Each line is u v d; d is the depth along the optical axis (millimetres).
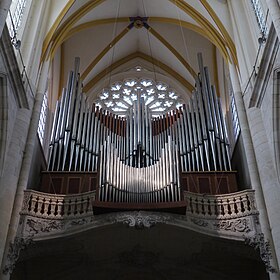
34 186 17156
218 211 14586
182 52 24000
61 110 19438
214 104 19828
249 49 17203
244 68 17094
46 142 21172
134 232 14867
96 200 14055
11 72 14070
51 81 22547
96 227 14125
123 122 20562
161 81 24766
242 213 14258
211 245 14844
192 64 24016
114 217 14234
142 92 24344
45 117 21266
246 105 16375
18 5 16859
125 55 25000
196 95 20703
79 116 19484
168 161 15297
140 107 20828
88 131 19234
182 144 19047
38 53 17391
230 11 18938
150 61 25047
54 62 22891
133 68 25062
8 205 13594
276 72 13820
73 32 21141
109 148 15570
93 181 17359
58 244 14508
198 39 23531
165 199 14367
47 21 18594
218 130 18828
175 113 20938
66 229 14109
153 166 15461
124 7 22109
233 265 16062
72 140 18438
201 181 17391
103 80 24625
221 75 23312
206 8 19219
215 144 18375
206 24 19938
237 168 19000
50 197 14680
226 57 18812
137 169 15430
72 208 14562
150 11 22516
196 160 18250
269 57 14062
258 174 14812
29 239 13477
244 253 14633
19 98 15156
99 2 20547
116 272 16703
